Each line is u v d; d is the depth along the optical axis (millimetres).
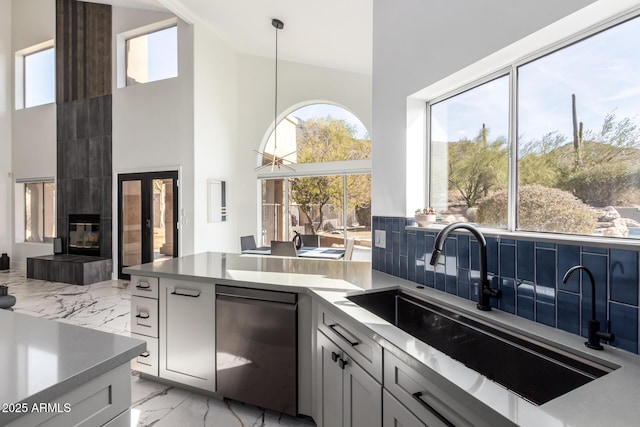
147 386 2311
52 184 6621
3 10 6828
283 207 6238
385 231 2258
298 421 1938
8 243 6883
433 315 1580
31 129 6641
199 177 5324
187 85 5250
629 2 1050
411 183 2084
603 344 1016
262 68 6207
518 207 1511
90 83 6047
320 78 5879
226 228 6012
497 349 1234
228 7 4395
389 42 2221
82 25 6117
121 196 5781
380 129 2334
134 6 5598
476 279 1520
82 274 5363
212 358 2064
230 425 1902
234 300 1990
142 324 2293
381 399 1181
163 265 2486
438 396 904
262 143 6312
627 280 958
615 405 720
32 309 4109
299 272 2250
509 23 1354
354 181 5727
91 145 6031
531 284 1251
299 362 1857
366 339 1274
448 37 1698
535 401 1078
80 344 1025
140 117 5617
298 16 4023
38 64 6766
